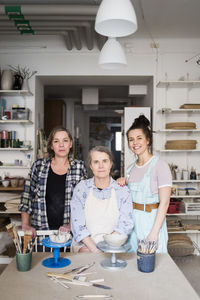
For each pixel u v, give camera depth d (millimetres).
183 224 3996
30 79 4188
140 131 2127
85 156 8211
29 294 1210
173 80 4164
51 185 2221
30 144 4086
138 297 1188
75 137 7375
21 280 1340
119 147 7742
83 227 1822
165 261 1580
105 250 1449
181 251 3900
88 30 3336
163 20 3594
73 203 1880
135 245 2086
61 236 1534
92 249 1740
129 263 1547
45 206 2215
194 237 4180
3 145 3967
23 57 4184
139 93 4855
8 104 4215
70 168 2252
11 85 3992
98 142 8258
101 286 1279
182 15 3463
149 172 2090
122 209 1853
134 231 2104
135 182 2135
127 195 1872
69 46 3988
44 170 2252
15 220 3820
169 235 4043
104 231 1834
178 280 1346
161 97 4207
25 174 4234
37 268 1473
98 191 1884
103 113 8258
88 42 3787
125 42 4195
